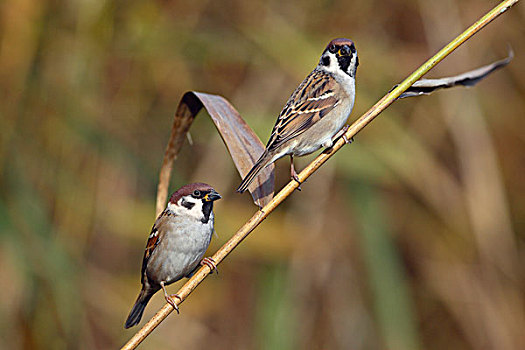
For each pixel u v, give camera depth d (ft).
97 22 32.94
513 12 40.60
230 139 18.53
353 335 38.11
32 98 31.58
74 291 31.17
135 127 36.19
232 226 37.27
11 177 30.30
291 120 19.95
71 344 31.22
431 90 17.75
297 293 36.73
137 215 35.29
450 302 39.81
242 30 36.76
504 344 38.37
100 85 34.09
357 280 38.17
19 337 29.94
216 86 38.45
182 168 38.81
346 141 16.28
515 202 41.37
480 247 38.42
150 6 35.42
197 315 40.40
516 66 41.45
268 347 34.06
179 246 22.13
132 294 37.29
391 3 39.11
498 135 41.75
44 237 30.19
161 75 36.65
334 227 37.50
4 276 29.35
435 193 38.17
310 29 38.19
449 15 39.32
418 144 35.86
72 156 32.94
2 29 30.86
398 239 40.09
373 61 37.68
